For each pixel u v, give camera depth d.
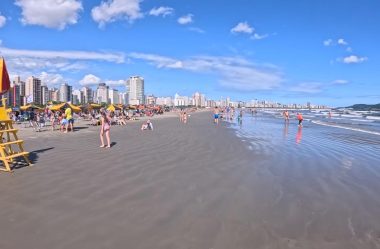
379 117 77.69
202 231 5.68
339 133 29.11
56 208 6.62
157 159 12.46
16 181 8.70
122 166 10.92
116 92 172.25
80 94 144.75
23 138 19.72
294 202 7.51
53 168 10.40
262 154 14.55
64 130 26.80
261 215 6.58
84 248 4.93
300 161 13.09
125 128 31.14
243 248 5.09
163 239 5.31
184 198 7.52
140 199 7.34
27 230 5.54
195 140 19.70
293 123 47.12
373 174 11.00
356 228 6.05
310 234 5.72
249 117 71.88
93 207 6.73
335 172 11.14
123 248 4.96
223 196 7.79
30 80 105.31
